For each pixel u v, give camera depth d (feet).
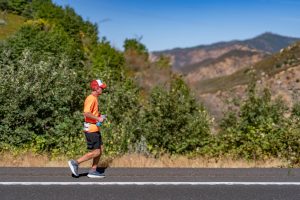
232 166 35.06
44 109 50.16
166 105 55.47
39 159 34.94
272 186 27.84
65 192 25.32
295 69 458.50
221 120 61.00
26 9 308.60
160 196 25.03
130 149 46.93
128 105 60.29
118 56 221.66
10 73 51.96
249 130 48.34
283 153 40.57
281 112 58.90
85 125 29.01
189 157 41.78
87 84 63.67
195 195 25.43
